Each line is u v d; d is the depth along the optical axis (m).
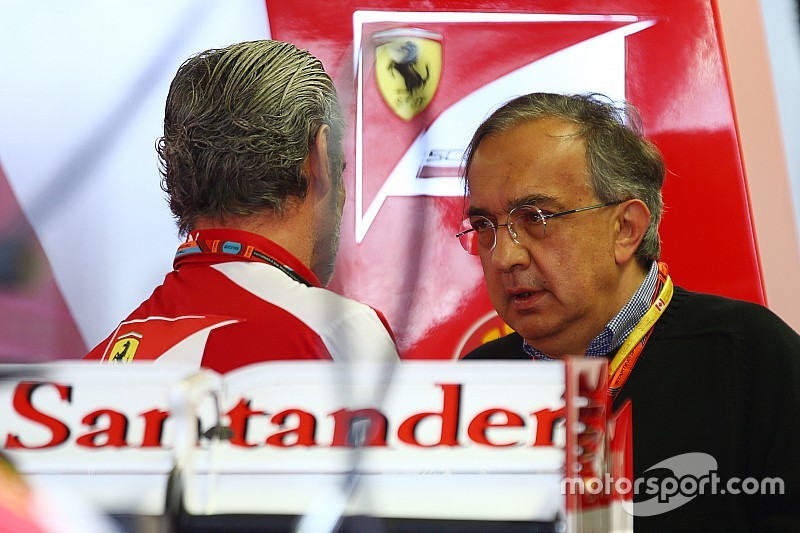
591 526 1.99
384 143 7.10
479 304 7.17
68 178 7.18
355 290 7.05
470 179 4.74
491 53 7.14
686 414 4.62
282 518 1.95
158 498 1.97
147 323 3.54
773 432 4.52
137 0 7.20
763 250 7.01
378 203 7.11
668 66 7.06
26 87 7.14
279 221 3.75
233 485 1.97
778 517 4.48
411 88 7.12
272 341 3.39
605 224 4.62
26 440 2.04
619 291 4.78
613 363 4.78
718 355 4.70
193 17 7.23
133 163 7.22
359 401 2.01
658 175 4.86
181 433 1.95
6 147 7.13
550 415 1.95
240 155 3.63
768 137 7.02
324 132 3.79
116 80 7.19
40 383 2.09
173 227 7.24
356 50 7.13
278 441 2.01
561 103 4.75
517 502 1.91
